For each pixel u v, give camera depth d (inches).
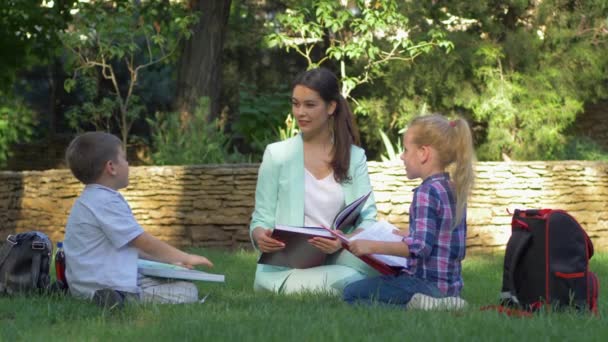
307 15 666.8
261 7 745.0
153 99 919.0
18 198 436.8
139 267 200.8
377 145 720.3
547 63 642.2
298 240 209.3
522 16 663.8
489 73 626.8
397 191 420.2
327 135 235.8
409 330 152.9
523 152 638.5
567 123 653.9
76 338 150.5
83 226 194.5
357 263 221.1
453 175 189.2
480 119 653.3
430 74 635.5
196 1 579.2
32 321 167.9
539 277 183.2
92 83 598.5
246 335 148.9
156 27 538.9
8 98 631.2
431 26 644.1
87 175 197.8
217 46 578.6
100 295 186.4
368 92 711.7
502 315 170.9
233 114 765.3
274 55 748.0
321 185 232.7
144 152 794.8
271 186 233.9
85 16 541.0
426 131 188.7
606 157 650.8
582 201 435.5
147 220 423.2
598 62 642.2
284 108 632.4
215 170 422.9
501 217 425.4
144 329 156.6
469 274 303.3
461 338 147.2
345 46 569.3
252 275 286.4
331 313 174.1
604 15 643.5
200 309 182.5
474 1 633.6
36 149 810.8
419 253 183.9
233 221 420.8
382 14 554.3
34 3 528.7
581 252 183.2
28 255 205.6
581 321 164.9
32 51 559.8
